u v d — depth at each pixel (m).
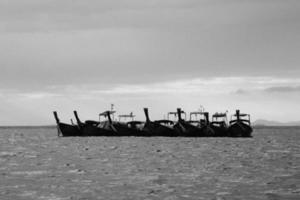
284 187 58.47
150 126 189.88
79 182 63.31
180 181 64.00
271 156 106.94
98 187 58.94
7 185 60.81
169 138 197.38
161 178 67.12
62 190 56.78
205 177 68.19
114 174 72.00
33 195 53.44
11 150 132.75
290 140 197.88
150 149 131.25
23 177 68.75
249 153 116.38
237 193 54.53
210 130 188.12
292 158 101.00
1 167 83.31
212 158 101.81
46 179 66.38
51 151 126.50
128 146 145.25
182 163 89.94
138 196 52.84
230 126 188.75
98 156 108.00
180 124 187.25
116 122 191.62
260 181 63.78
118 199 51.28
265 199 51.06
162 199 51.12
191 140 181.12
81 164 88.44
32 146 153.12
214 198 51.59
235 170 77.12
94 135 193.00
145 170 77.50
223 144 155.88
